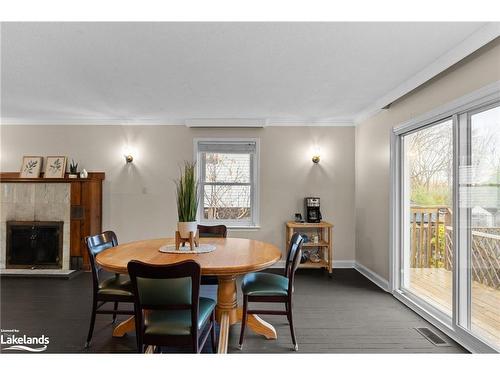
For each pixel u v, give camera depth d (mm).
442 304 3041
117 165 4992
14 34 2303
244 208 5098
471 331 2453
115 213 4984
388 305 3387
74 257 4734
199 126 4914
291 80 3252
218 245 2912
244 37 2350
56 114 4691
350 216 5008
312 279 4359
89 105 4199
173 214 4988
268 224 4992
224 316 2650
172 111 4527
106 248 2861
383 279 3973
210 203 5078
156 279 1811
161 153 4988
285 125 5004
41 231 4707
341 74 3080
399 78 3186
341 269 4910
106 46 2498
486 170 2318
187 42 2430
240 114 4703
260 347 2467
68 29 2234
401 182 3697
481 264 2377
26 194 4730
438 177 3072
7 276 4367
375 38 2352
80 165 4980
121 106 4254
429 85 2986
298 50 2561
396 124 3639
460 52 2434
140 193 4988
